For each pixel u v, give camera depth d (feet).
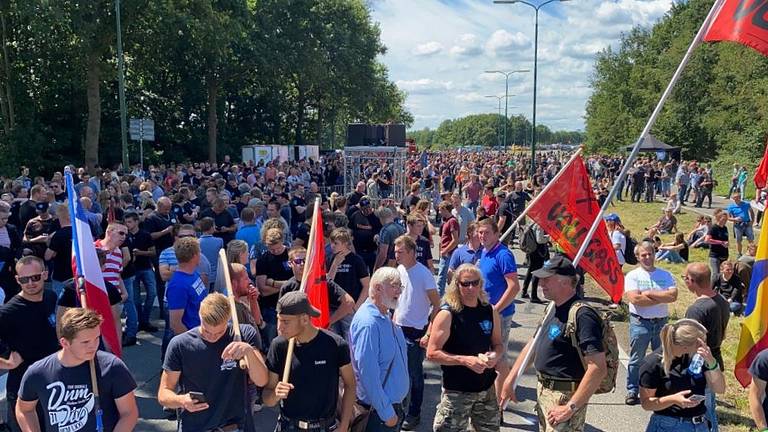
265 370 12.89
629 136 212.43
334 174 101.14
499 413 15.65
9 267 29.12
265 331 22.33
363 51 167.43
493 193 52.80
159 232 33.09
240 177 75.25
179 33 99.66
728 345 28.40
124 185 47.80
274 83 145.59
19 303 15.28
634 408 21.33
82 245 15.25
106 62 97.86
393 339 14.44
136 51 108.37
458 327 15.11
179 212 41.34
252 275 25.12
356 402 14.39
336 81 165.58
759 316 15.21
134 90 127.24
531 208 20.20
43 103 107.86
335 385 13.16
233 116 168.04
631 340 21.53
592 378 13.08
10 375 15.44
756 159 133.90
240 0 110.11
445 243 32.45
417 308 19.19
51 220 34.19
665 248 52.06
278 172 81.92
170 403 12.51
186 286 18.65
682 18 209.77
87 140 94.84
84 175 57.00
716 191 125.80
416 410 19.60
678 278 45.11
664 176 112.98
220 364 12.91
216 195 38.29
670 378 13.93
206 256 25.64
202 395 12.54
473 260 21.70
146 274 29.81
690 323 13.80
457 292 15.26
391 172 74.49
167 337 23.77
